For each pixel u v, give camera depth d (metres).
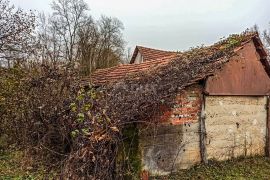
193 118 8.77
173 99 8.00
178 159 8.30
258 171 8.92
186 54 12.05
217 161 9.31
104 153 6.65
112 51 41.72
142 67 13.79
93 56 33.47
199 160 8.85
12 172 8.02
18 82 11.19
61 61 10.48
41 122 9.11
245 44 10.15
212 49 11.09
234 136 9.85
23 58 13.45
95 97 7.30
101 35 42.16
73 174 6.52
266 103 10.91
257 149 10.49
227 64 9.57
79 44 35.44
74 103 7.53
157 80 9.12
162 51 24.62
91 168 6.63
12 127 10.57
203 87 9.01
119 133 6.91
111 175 6.87
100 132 6.59
